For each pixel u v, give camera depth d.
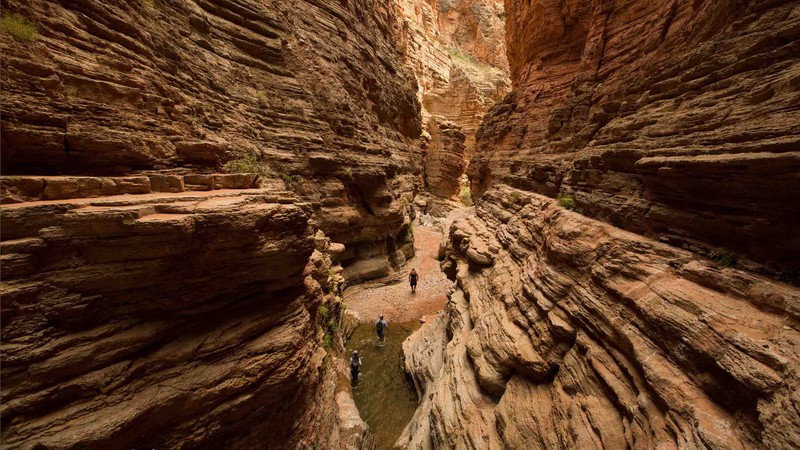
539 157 16.11
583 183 9.40
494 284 10.65
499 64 68.69
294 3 19.78
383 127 29.61
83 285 4.69
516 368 7.66
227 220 5.50
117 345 4.85
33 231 4.50
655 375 4.46
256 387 6.02
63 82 6.03
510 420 6.80
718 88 6.03
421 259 28.08
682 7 9.53
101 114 6.52
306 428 7.91
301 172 16.56
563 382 6.20
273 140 15.45
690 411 3.92
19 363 4.12
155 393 4.96
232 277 6.01
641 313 5.09
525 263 9.86
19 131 5.38
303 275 7.75
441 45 63.59
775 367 3.47
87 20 6.81
